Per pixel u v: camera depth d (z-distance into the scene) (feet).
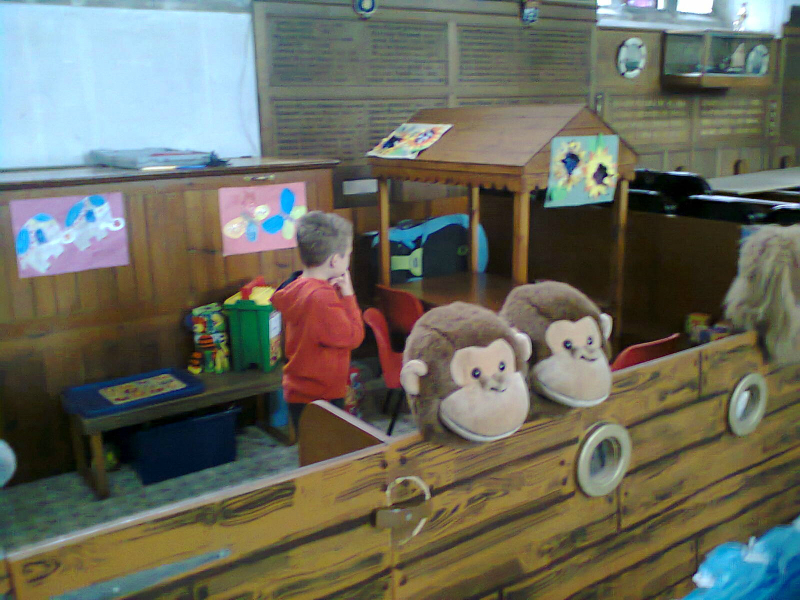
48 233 9.19
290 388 8.32
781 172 19.80
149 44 11.41
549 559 5.26
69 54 10.76
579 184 10.32
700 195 11.48
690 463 6.16
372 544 4.24
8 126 10.46
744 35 19.48
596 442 5.24
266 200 10.86
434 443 4.38
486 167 10.26
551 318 4.91
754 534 7.07
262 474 10.00
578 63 16.71
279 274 11.28
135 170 9.88
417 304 10.62
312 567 4.02
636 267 11.88
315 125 13.29
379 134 14.10
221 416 10.12
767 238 6.35
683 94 19.20
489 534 4.82
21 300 9.20
